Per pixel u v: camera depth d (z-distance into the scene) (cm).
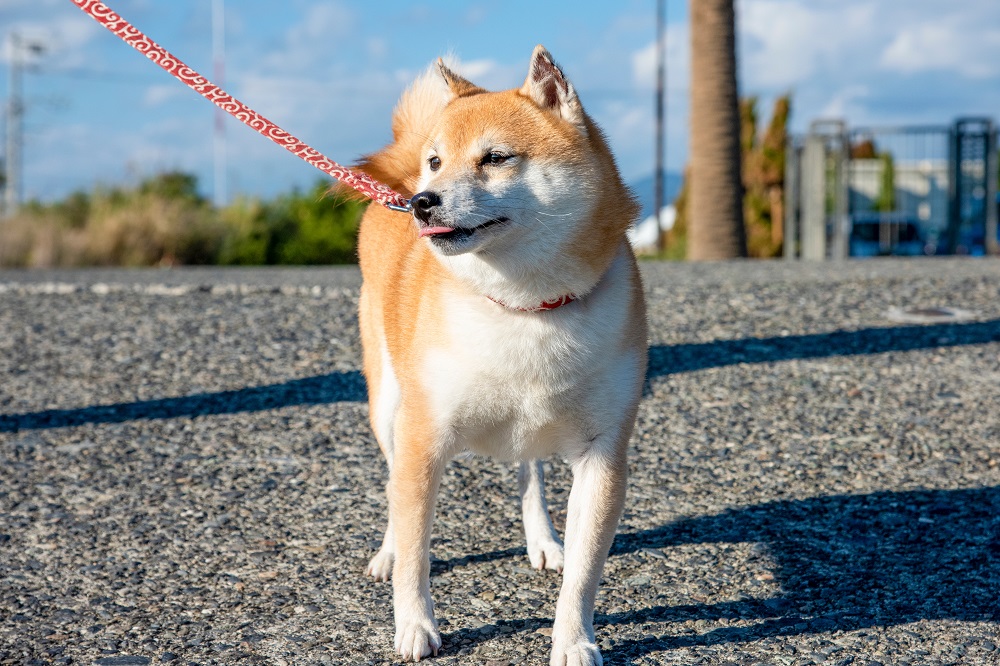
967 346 617
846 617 309
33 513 404
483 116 295
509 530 387
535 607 322
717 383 559
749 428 492
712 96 1227
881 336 643
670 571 345
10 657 291
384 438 363
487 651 293
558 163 288
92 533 385
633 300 304
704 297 762
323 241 1816
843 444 469
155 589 338
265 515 402
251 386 577
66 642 300
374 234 389
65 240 1595
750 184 1756
